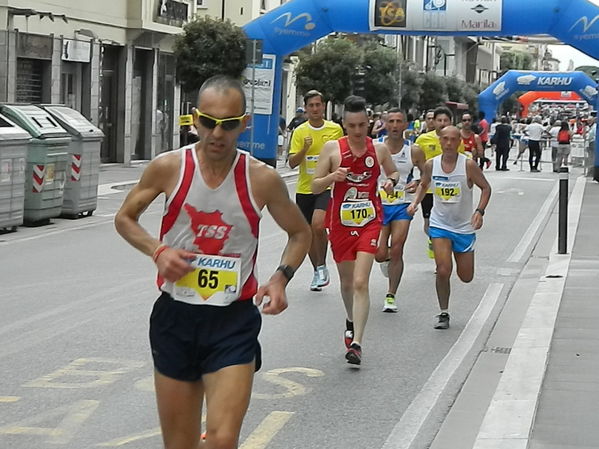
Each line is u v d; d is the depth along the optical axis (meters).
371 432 7.07
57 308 11.23
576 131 67.50
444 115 15.04
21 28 28.50
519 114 90.69
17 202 17.81
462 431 7.13
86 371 8.55
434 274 14.50
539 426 6.86
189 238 4.90
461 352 9.68
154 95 37.50
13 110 18.61
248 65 33.47
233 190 4.87
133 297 11.95
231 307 4.93
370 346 9.85
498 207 25.27
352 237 9.08
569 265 14.75
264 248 16.61
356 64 47.88
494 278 14.25
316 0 29.42
